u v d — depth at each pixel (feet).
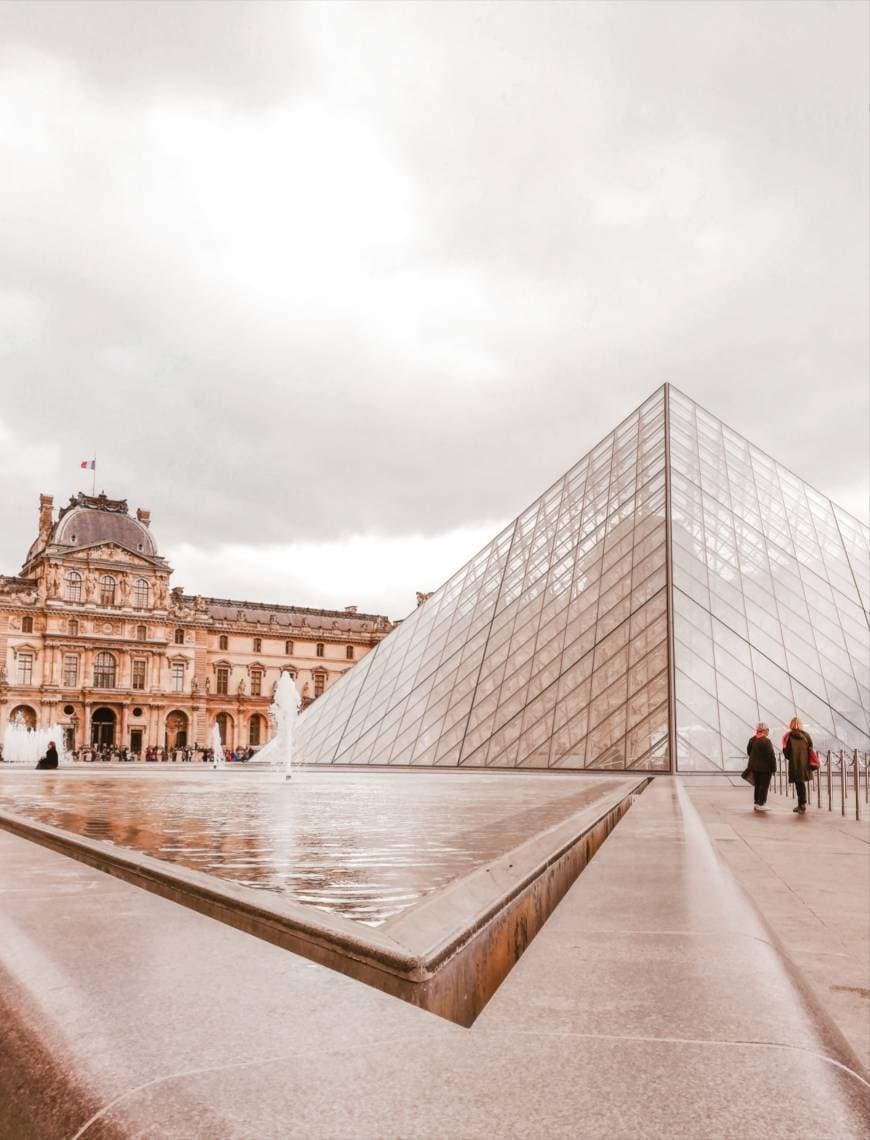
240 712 482.28
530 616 160.66
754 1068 7.97
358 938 11.98
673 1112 6.77
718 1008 10.41
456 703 156.04
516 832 33.73
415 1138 6.10
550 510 193.47
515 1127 6.37
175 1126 6.28
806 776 72.95
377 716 175.01
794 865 43.24
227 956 11.29
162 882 19.10
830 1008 21.06
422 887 19.16
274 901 15.17
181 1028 8.42
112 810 47.83
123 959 11.10
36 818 40.24
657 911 18.30
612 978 12.41
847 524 184.44
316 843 29.66
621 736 125.70
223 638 491.31
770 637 137.80
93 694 421.18
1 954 11.34
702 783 115.55
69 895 16.37
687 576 142.00
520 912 17.80
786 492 184.55
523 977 12.64
